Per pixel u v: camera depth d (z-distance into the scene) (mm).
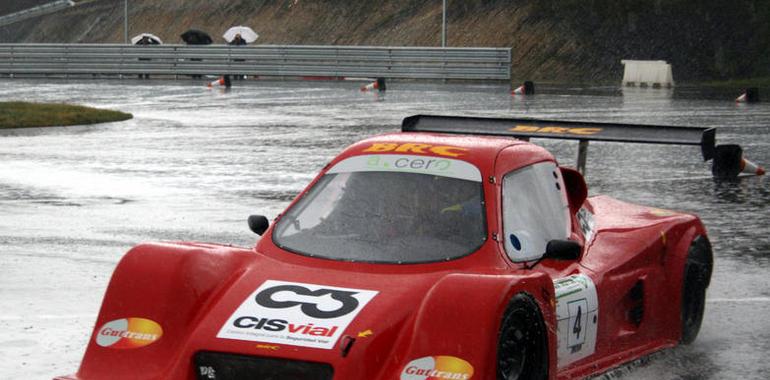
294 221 9859
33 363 10922
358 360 7891
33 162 30438
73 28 136125
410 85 73625
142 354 8508
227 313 8523
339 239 9445
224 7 120750
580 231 10906
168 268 8820
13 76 84000
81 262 16484
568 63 82812
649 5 85562
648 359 11508
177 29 123000
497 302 7965
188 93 65562
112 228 19625
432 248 9195
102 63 81750
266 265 9242
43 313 13141
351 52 76375
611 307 10664
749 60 78688
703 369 11195
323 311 8375
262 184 25578
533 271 9141
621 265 10898
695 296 12336
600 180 26641
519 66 84375
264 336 8172
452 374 7730
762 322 13352
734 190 25000
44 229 19469
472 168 9961
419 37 95250
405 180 9961
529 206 10078
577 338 9938
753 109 48688
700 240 12383
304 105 53438
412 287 8648
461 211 9531
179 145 34875
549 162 10828
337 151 32531
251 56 78500
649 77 72500
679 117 43750
